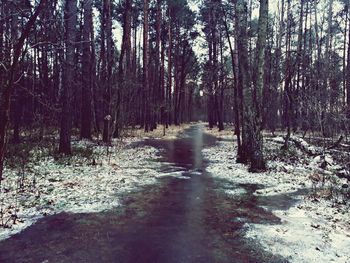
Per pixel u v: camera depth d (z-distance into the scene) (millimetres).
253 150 11555
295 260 4590
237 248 4980
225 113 57656
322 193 8336
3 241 5078
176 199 7770
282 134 26422
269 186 9281
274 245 5121
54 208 6750
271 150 16188
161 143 21266
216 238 5383
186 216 6512
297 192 8625
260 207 7219
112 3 26188
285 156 14359
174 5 33344
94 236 5359
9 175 9297
